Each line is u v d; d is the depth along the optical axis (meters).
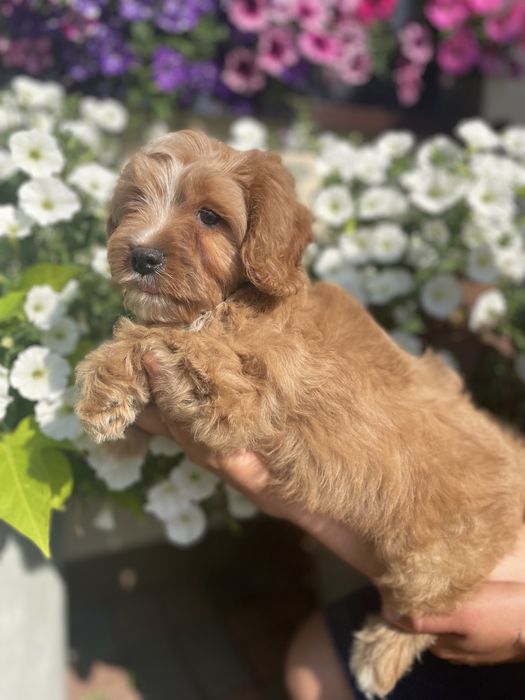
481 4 0.89
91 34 0.76
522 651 0.41
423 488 0.40
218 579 0.81
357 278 0.65
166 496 0.50
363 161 0.71
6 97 0.70
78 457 0.50
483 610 0.40
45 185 0.50
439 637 0.43
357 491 0.40
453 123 1.02
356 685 0.46
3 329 0.47
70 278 0.49
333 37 0.87
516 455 0.47
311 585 0.80
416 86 0.98
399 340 0.65
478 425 0.45
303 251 0.41
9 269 0.54
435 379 0.47
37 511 0.40
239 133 0.77
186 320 0.39
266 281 0.38
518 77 0.97
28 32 0.76
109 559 0.76
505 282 0.70
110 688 0.65
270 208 0.38
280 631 0.74
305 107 0.86
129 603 0.76
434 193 0.66
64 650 0.57
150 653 0.70
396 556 0.41
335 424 0.39
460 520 0.40
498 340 0.70
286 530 0.83
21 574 0.49
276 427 0.39
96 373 0.37
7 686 0.50
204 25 0.81
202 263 0.38
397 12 1.04
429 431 0.41
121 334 0.38
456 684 0.45
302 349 0.39
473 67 0.97
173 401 0.37
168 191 0.38
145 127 0.82
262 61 0.84
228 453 0.39
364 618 0.50
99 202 0.57
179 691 0.66
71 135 0.63
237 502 0.53
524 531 0.44
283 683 0.67
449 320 0.71
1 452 0.42
